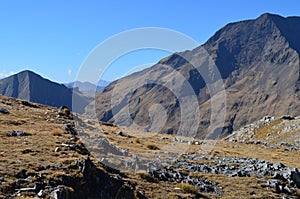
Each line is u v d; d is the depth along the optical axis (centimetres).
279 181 3212
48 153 2445
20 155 2291
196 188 2720
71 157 2428
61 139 2998
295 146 7738
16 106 4972
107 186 2228
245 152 5441
